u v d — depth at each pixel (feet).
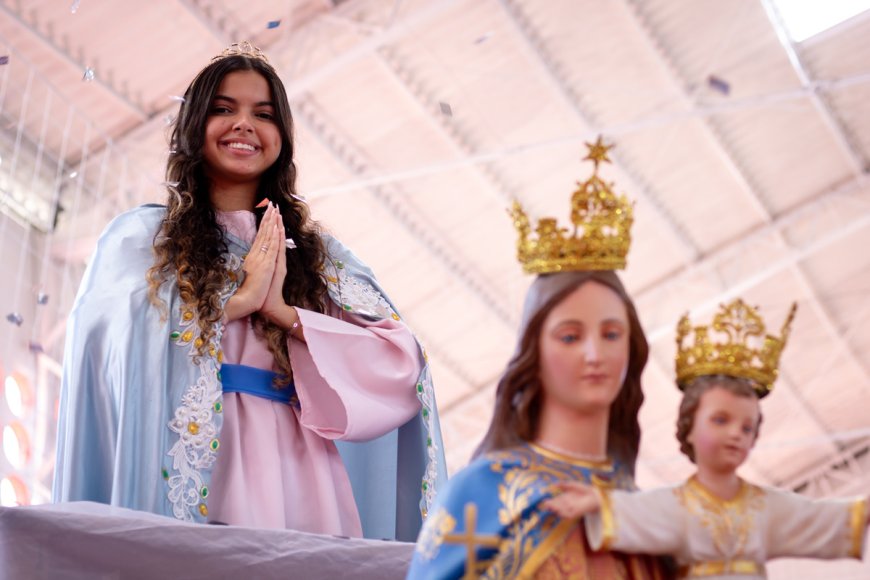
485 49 70.49
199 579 13.37
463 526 9.26
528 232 9.98
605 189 9.84
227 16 62.08
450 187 77.61
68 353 16.38
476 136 75.25
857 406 110.32
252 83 18.07
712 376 9.44
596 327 9.53
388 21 65.05
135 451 15.42
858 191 90.68
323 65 65.82
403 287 83.20
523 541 9.10
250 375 16.70
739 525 8.99
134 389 15.67
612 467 9.71
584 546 9.21
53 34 58.65
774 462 115.14
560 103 75.20
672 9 73.82
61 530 13.23
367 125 71.67
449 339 88.58
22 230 62.75
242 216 17.65
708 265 91.35
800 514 9.14
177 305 16.34
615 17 72.33
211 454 15.79
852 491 114.73
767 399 107.34
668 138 81.00
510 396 9.72
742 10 75.36
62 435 16.08
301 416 16.75
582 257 9.64
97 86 61.36
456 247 81.97
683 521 8.95
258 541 13.64
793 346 103.24
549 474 9.43
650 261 91.50
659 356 96.02
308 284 17.80
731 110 81.15
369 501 17.49
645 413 100.73
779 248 93.86
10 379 59.57
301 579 13.56
